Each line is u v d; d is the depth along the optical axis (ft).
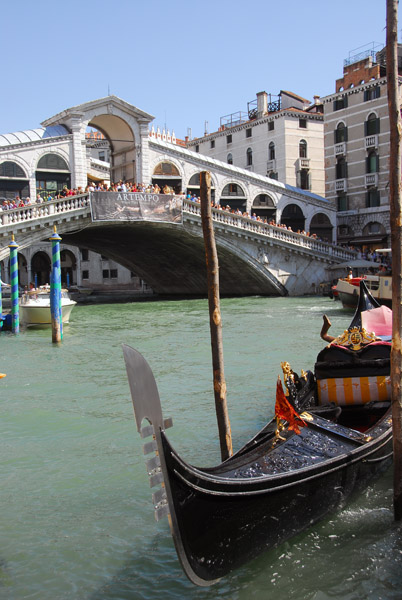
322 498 16.74
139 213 98.07
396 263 17.99
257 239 109.60
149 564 16.03
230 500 13.98
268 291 116.98
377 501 18.89
